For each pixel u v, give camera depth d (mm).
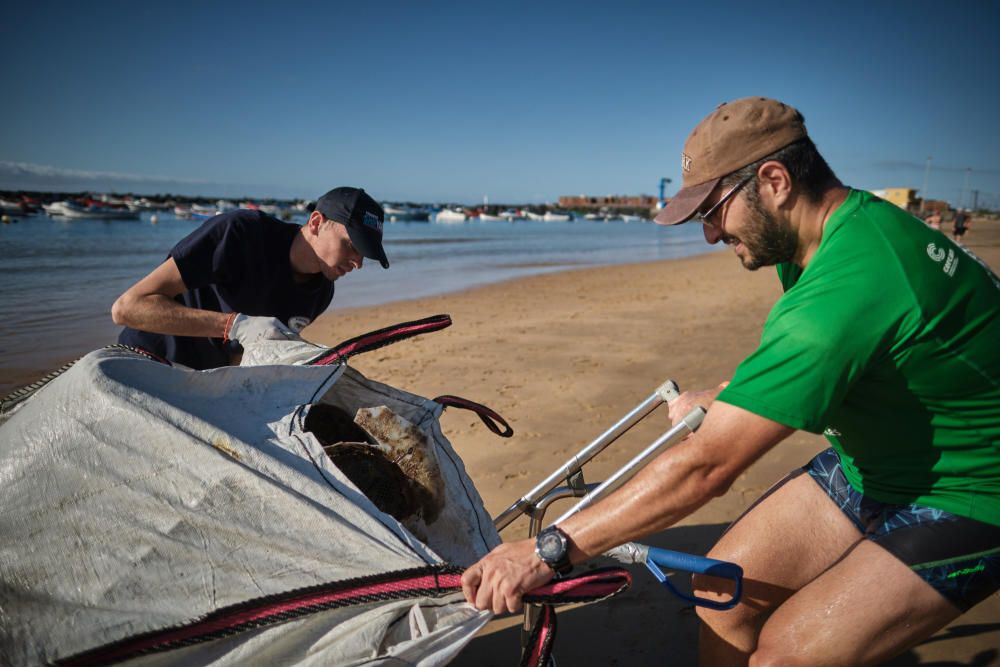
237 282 2658
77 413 1701
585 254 31969
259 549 1662
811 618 1659
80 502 1647
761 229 1633
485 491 3934
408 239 44219
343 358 2119
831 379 1438
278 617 1566
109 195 107938
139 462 1676
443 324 2188
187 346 2668
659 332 9164
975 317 1521
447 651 1570
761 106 1583
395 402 2242
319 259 2723
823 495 1993
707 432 1482
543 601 1616
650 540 3377
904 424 1675
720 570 1746
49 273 16406
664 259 28859
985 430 1608
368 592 1608
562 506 3754
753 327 9477
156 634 1522
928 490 1708
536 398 5891
